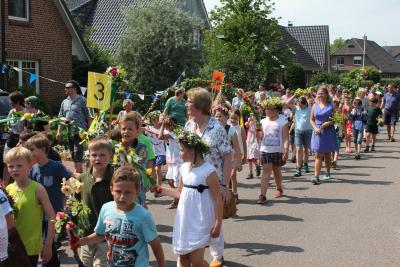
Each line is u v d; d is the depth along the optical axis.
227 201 5.55
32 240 4.71
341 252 6.49
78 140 10.57
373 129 15.91
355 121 14.40
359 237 7.11
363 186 10.58
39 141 5.32
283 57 35.38
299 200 9.37
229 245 6.81
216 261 5.76
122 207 4.09
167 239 7.03
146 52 25.28
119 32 31.95
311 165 13.49
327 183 10.95
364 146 17.25
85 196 4.70
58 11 20.72
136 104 22.84
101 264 4.45
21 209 4.69
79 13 33.28
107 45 31.53
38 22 19.84
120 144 5.70
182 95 11.91
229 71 29.44
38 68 20.09
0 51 17.83
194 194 4.95
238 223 7.87
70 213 4.25
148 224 4.07
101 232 4.24
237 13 33.84
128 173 4.05
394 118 18.80
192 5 35.75
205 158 5.43
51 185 5.34
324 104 10.81
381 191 10.09
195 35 27.75
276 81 36.41
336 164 12.91
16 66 19.22
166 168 12.68
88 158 5.27
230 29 33.44
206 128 5.50
